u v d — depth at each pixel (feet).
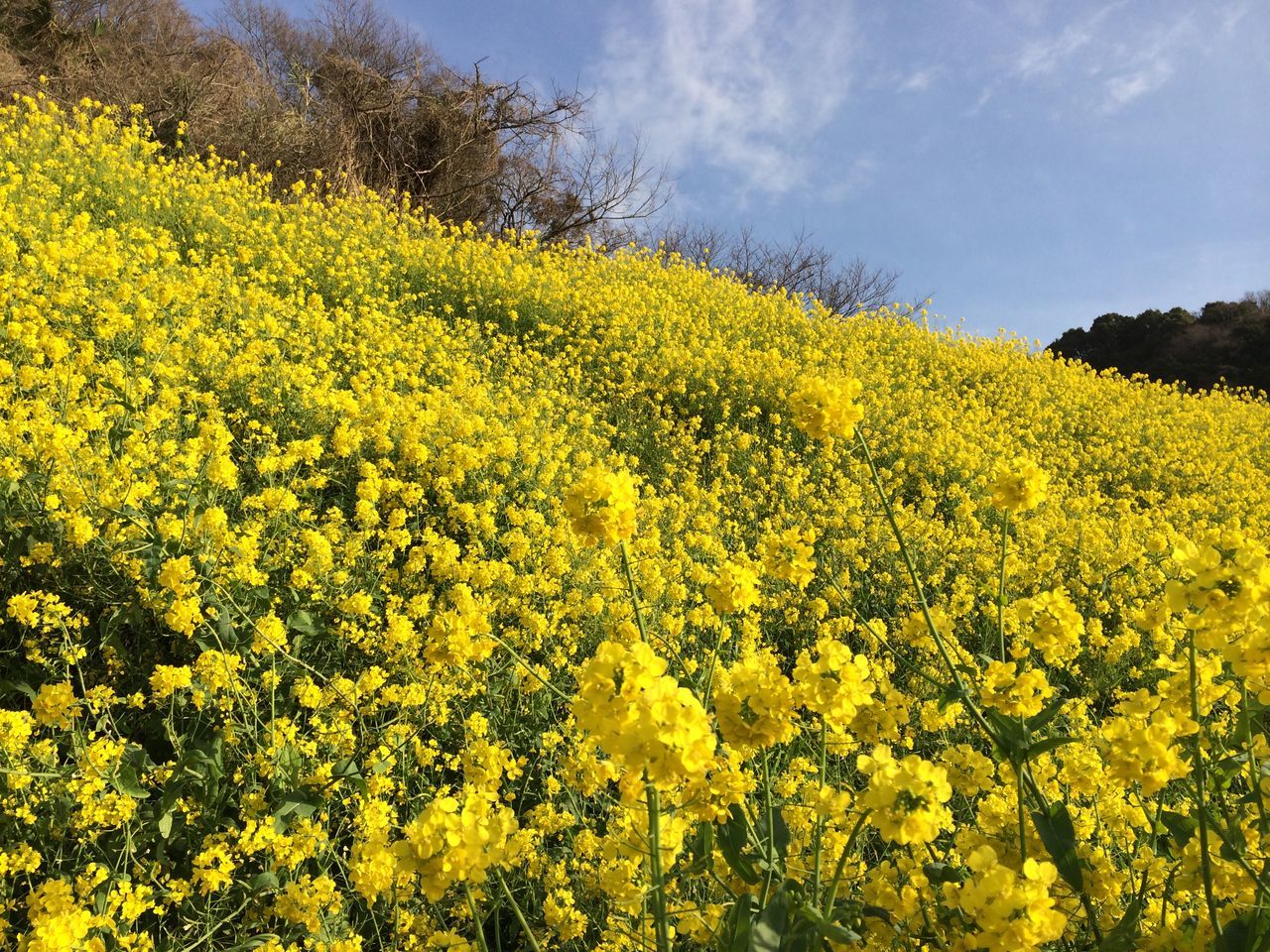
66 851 8.16
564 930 7.25
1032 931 3.89
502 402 24.36
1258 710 6.53
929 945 5.27
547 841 9.62
